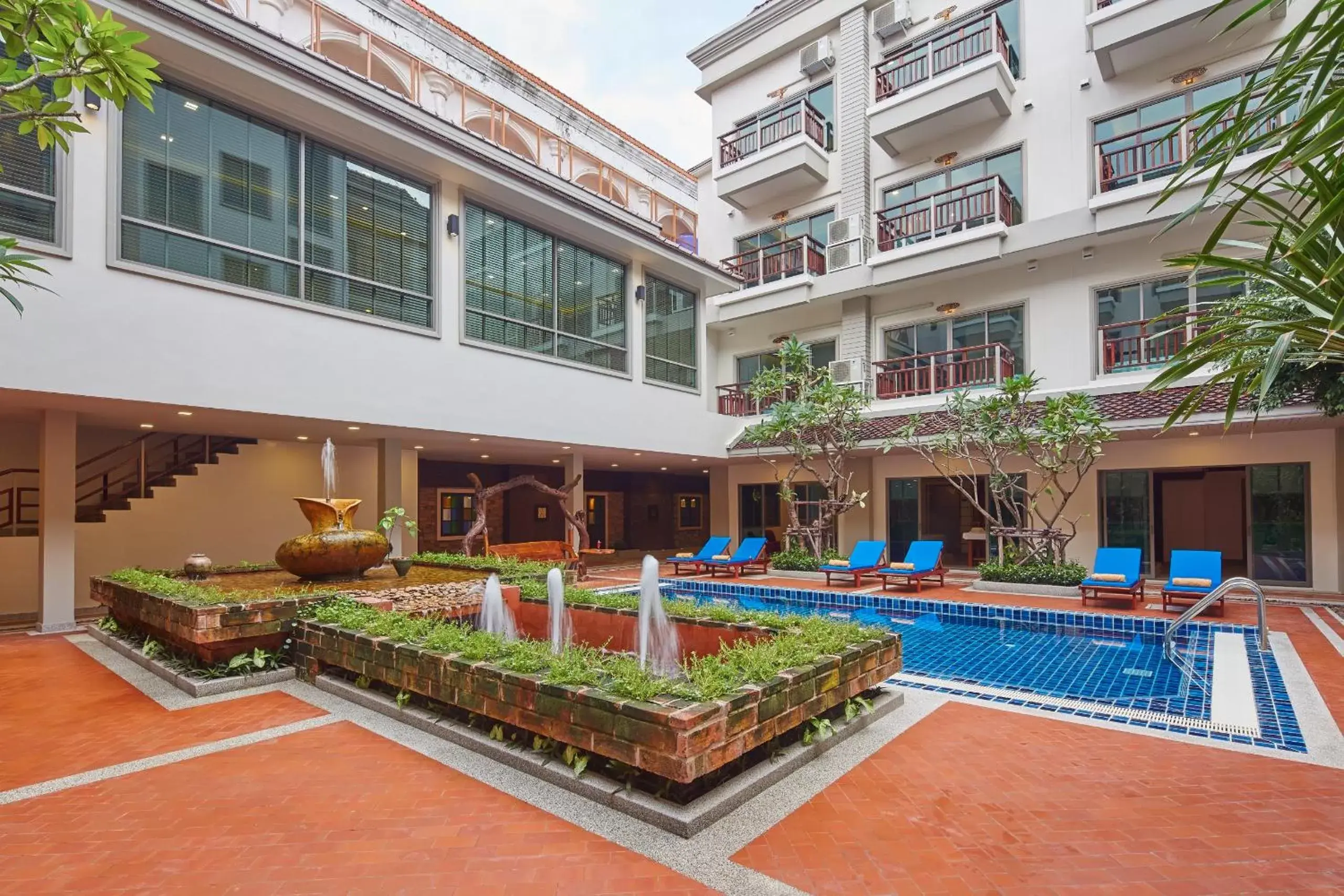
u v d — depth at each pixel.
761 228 17.28
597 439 12.27
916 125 13.67
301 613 5.82
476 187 10.25
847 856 2.85
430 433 10.20
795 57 16.73
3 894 2.61
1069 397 10.03
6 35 3.03
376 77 13.12
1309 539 10.49
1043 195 12.82
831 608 10.48
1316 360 2.50
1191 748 4.08
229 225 7.78
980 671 6.20
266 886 2.65
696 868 2.76
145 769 3.78
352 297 8.90
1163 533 16.77
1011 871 2.73
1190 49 11.39
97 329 6.70
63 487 7.83
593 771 3.51
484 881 2.68
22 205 6.39
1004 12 13.48
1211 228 11.16
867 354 14.92
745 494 17.62
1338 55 1.94
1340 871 2.72
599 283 12.68
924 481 14.09
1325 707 4.82
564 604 6.52
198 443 11.64
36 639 7.40
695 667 4.15
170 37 6.88
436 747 4.06
